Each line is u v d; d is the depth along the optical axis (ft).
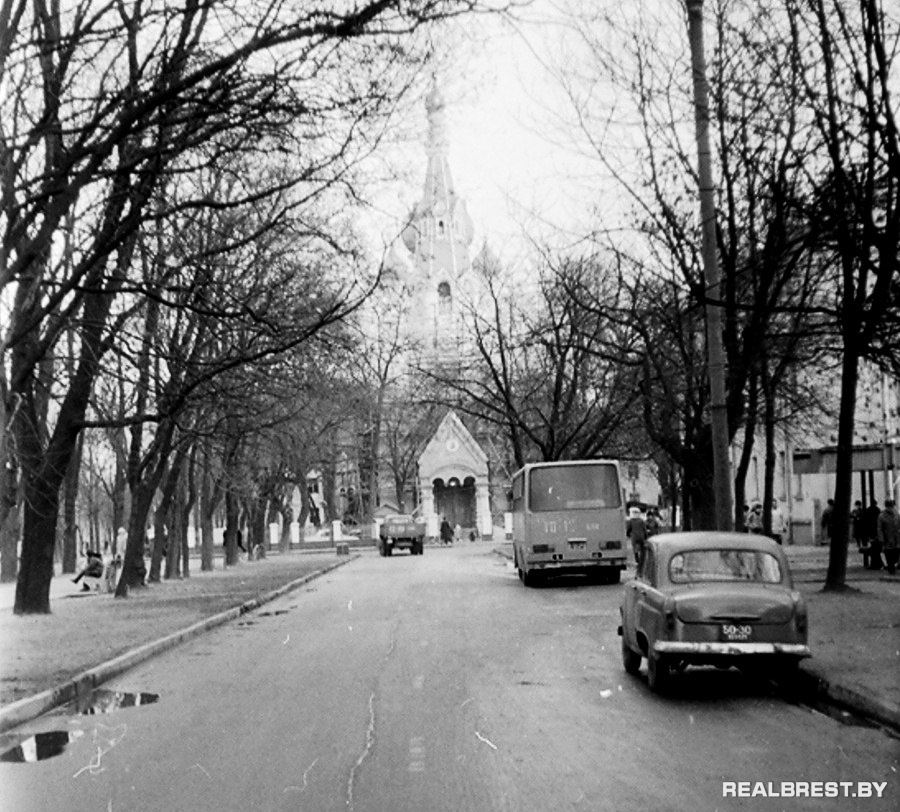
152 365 90.58
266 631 75.41
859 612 60.95
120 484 131.23
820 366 96.84
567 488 112.16
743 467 84.33
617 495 112.16
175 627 73.67
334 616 85.40
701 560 43.39
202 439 124.77
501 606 87.92
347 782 28.48
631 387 122.83
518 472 124.88
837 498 72.54
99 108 51.80
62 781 30.40
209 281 63.31
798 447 131.75
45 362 89.51
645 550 46.57
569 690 43.21
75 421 85.61
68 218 63.10
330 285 87.10
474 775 28.81
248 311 63.98
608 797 26.07
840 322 54.65
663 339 85.40
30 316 52.26
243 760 31.81
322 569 165.17
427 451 301.84
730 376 74.18
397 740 33.88
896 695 36.40
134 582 121.49
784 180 57.62
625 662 48.08
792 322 74.79
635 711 38.22
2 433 53.06
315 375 98.73
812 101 50.34
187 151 56.08
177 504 150.51
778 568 43.29
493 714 38.06
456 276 199.93
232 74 45.96
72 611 90.43
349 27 41.75
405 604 94.63
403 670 50.90
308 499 273.75
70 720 41.09
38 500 86.43
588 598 94.32
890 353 56.08
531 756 30.96
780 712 37.73
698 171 66.44
